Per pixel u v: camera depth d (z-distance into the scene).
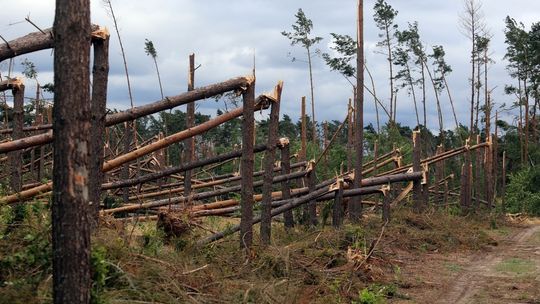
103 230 8.85
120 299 6.44
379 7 42.69
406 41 43.19
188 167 12.82
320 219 17.17
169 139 11.41
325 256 10.91
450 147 49.84
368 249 12.23
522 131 42.84
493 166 37.38
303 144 22.41
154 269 7.31
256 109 11.59
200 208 14.46
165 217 10.58
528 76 45.38
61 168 5.02
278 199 15.80
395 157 23.50
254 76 10.84
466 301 9.59
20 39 8.73
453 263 13.56
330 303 8.53
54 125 5.05
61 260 5.02
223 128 45.56
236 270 9.23
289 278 8.77
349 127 21.42
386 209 16.53
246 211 10.67
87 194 5.09
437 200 27.00
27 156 20.38
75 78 5.02
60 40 5.03
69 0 5.03
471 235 17.27
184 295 7.05
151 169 21.53
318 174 25.58
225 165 27.91
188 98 10.41
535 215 29.95
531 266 13.32
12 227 7.62
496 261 14.10
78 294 5.04
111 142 24.27
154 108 10.28
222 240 11.09
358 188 16.70
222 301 7.38
